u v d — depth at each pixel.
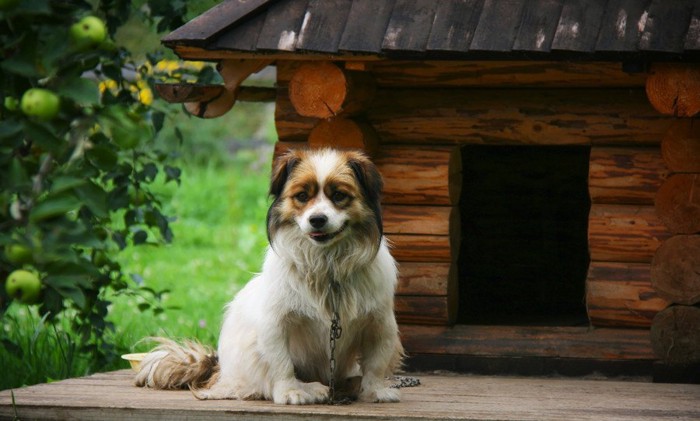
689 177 6.36
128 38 12.23
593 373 6.70
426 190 6.91
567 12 6.09
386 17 6.30
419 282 6.93
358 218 5.35
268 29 6.39
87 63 3.51
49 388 5.99
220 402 5.43
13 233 3.30
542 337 6.82
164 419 5.21
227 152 22.23
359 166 5.43
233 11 6.47
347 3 6.45
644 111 6.60
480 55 6.05
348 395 5.64
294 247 5.39
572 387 6.21
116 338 8.96
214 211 18.59
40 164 3.79
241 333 5.69
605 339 6.69
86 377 6.54
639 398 5.71
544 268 9.81
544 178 9.82
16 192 3.36
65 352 8.07
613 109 6.66
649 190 6.57
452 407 5.30
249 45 6.34
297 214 5.31
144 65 7.78
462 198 9.94
